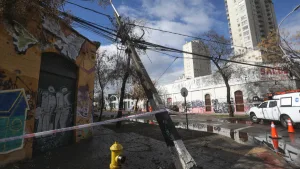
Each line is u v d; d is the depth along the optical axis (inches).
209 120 690.2
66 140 280.2
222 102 989.2
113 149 131.6
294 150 246.1
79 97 307.4
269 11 3068.4
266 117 516.1
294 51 609.0
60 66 272.2
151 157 216.5
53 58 259.6
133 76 561.6
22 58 205.6
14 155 191.5
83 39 322.7
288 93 449.4
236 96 943.0
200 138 329.7
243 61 850.8
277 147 263.6
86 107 326.6
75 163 194.2
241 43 3041.3
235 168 179.9
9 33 193.3
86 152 238.2
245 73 913.5
